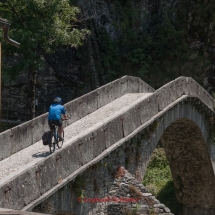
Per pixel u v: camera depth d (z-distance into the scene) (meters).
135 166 25.83
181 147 38.72
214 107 38.28
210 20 52.44
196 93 34.81
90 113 28.30
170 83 30.47
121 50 53.47
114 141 23.45
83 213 21.02
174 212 41.66
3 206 15.97
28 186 17.38
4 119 45.94
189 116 34.16
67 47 51.47
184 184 41.00
